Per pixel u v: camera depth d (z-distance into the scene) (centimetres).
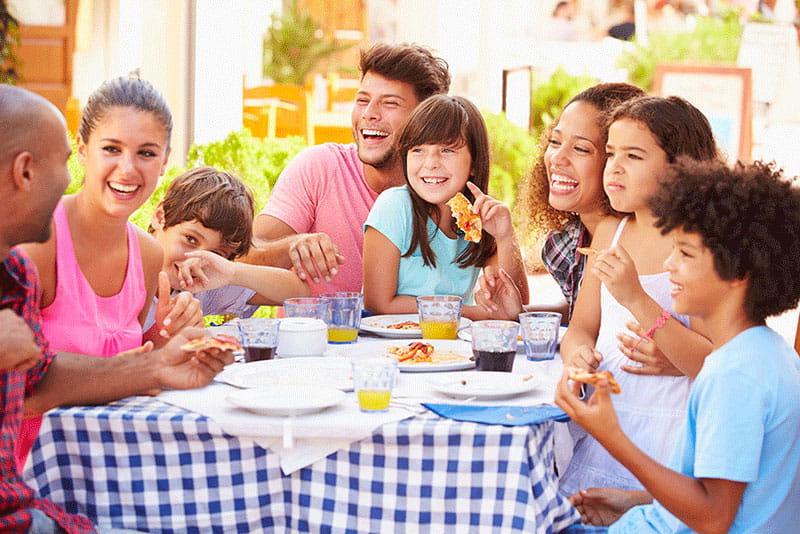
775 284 195
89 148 244
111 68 956
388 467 200
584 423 195
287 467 202
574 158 295
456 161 318
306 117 785
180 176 316
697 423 195
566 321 339
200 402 214
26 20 923
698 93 715
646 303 243
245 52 884
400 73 352
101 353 248
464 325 301
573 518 206
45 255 240
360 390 208
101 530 204
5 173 189
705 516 189
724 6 997
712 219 194
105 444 206
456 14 788
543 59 995
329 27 1440
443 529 198
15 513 190
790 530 197
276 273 311
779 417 192
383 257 323
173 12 596
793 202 197
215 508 205
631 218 276
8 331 187
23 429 238
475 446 196
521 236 371
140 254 264
